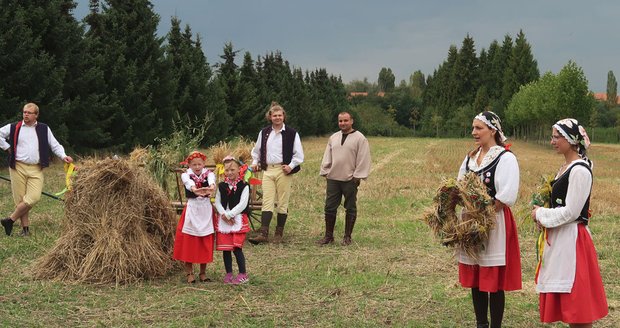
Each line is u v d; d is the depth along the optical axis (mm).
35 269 6715
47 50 23078
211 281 6711
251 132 46250
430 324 5340
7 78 20469
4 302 5715
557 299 4367
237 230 6547
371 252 8281
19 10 20625
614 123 88625
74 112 24828
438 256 7988
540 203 4500
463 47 92500
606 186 17281
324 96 79062
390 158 31797
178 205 9234
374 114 95438
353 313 5605
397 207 12758
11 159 8742
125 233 6664
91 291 6152
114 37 29375
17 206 8742
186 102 36156
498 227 4637
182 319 5363
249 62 53219
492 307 4781
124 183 6824
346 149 8812
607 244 8797
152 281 6633
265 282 6672
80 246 6684
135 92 28609
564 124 4383
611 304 5902
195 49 38219
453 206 4789
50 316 5367
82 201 6762
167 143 9711
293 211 12039
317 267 7395
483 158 4781
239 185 6574
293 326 5246
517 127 72625
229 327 5203
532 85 58156
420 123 99750
